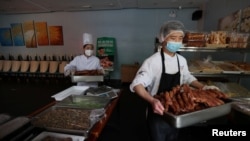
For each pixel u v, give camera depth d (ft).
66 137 3.07
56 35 18.22
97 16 17.31
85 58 8.14
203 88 4.03
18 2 13.97
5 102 11.51
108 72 16.46
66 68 7.82
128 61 17.71
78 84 7.71
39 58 19.01
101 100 4.99
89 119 3.73
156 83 4.14
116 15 17.06
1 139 2.52
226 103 3.24
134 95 12.99
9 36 19.16
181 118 2.67
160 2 14.11
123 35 17.31
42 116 3.95
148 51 17.24
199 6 15.53
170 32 3.91
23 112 9.90
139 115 9.62
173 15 16.29
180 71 4.28
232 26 9.11
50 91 13.96
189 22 16.31
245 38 6.07
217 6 11.57
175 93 3.40
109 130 7.80
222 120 6.70
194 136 7.15
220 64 6.97
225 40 6.20
